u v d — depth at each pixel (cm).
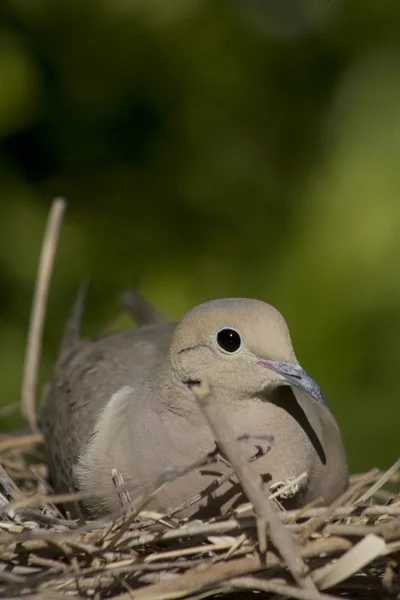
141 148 1376
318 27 1392
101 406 972
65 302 1356
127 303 1216
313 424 934
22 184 1336
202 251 1383
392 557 802
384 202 1284
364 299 1299
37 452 1098
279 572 794
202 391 778
